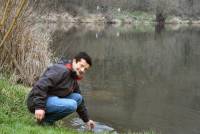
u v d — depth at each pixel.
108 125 9.52
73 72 6.50
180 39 39.22
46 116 6.54
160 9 67.88
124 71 18.09
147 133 8.98
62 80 6.41
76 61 6.48
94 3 60.22
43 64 10.98
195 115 11.05
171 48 30.20
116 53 25.12
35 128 5.89
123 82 15.29
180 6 73.62
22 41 10.56
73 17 53.81
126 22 64.56
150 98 12.85
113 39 35.09
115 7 64.81
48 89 6.29
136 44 31.98
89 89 13.48
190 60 23.33
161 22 68.38
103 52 25.09
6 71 10.17
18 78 10.45
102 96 12.55
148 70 18.86
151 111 11.20
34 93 6.19
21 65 10.62
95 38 34.59
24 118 6.66
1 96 7.15
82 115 6.93
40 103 6.16
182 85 15.38
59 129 6.35
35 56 10.96
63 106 6.38
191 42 36.06
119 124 9.71
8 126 5.84
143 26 60.62
